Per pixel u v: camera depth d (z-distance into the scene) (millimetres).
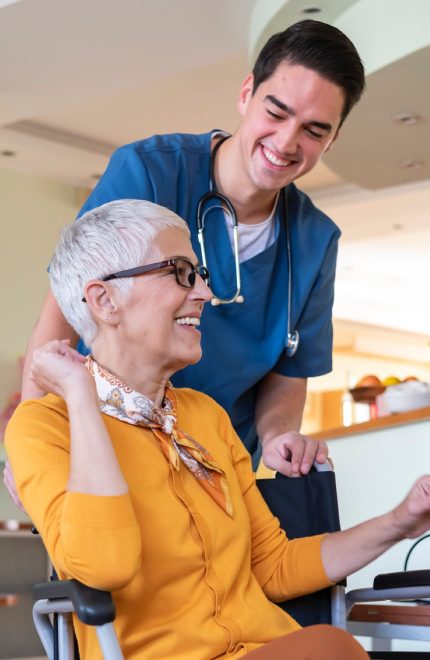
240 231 1942
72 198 6203
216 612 1423
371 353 10719
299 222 2027
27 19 3926
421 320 10312
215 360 1927
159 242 1492
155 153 1899
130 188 1852
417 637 1777
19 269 5918
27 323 5922
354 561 1579
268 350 1983
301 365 2068
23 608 4773
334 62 1768
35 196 6023
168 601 1398
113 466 1307
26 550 4820
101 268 1484
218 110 5312
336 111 1813
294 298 2006
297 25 1782
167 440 1481
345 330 10328
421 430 3281
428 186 5996
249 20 3957
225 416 1713
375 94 4164
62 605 1339
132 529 1290
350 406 9336
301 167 1833
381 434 3434
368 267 8406
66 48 4180
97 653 1368
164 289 1479
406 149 4898
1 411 5664
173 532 1422
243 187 1897
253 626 1448
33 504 1352
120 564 1267
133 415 1471
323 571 1590
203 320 1923
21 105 4805
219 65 4715
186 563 1419
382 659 1980
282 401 2039
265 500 1711
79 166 5941
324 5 3723
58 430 1423
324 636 1283
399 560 3191
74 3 3787
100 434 1321
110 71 4395
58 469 1364
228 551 1485
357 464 3521
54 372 1362
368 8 3842
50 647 1409
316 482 1719
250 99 1872
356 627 1866
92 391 1354
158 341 1479
